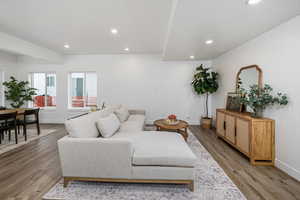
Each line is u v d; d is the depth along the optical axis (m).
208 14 1.94
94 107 4.25
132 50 4.71
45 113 5.41
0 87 4.97
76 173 1.77
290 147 2.07
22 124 3.50
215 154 2.75
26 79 5.39
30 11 2.35
